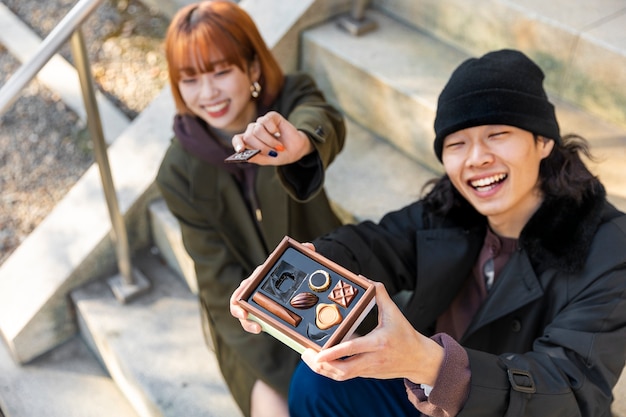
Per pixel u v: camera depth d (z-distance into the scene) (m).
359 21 2.64
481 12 2.41
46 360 2.58
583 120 2.24
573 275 1.51
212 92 1.97
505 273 1.59
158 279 2.62
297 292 1.25
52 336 2.58
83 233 2.56
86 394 2.48
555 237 1.52
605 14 2.26
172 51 1.96
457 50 2.56
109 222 2.56
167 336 2.44
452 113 1.49
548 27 2.24
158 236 2.63
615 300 1.47
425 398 1.34
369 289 1.22
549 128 1.48
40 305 2.48
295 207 2.05
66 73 3.41
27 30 3.61
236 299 1.26
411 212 1.80
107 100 3.23
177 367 2.35
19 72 2.04
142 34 3.50
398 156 2.50
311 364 1.18
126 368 2.35
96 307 2.51
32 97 3.42
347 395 1.66
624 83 2.13
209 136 2.04
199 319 2.50
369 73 2.46
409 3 2.62
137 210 2.58
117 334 2.44
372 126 2.57
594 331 1.46
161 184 2.12
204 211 2.09
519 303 1.56
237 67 1.97
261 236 2.14
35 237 2.59
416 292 1.72
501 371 1.34
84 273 2.54
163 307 2.53
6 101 2.03
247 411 2.09
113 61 3.39
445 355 1.28
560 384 1.38
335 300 1.22
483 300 1.71
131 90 3.27
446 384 1.28
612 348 1.46
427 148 2.40
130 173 2.61
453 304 1.78
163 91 2.84
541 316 1.58
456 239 1.70
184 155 2.08
